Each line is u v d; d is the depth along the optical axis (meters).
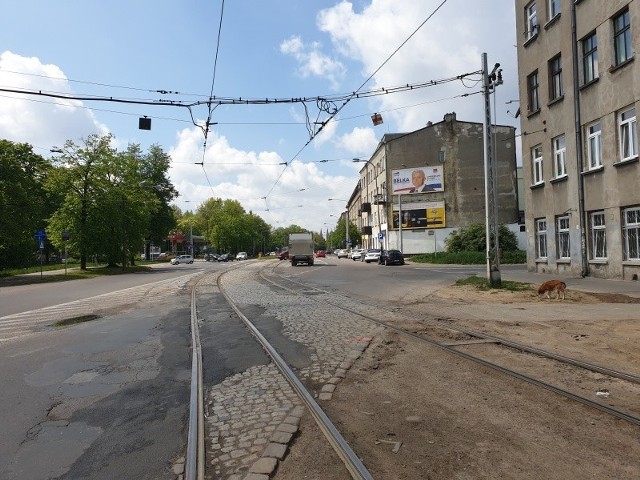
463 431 4.43
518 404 5.12
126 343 9.16
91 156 42.09
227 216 104.81
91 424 4.95
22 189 36.16
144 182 57.34
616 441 4.16
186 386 6.22
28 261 53.41
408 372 6.46
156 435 4.62
